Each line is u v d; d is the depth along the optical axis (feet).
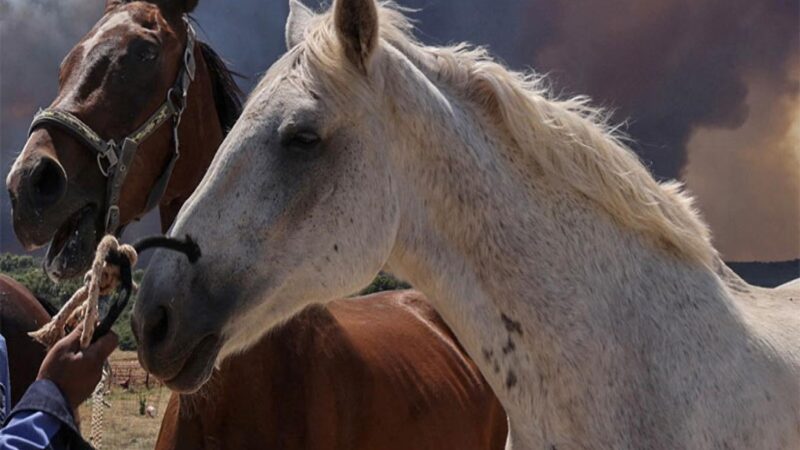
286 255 10.41
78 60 15.65
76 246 15.19
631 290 10.69
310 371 14.48
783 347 10.99
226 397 14.01
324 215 10.47
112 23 15.92
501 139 11.00
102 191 15.34
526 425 10.70
